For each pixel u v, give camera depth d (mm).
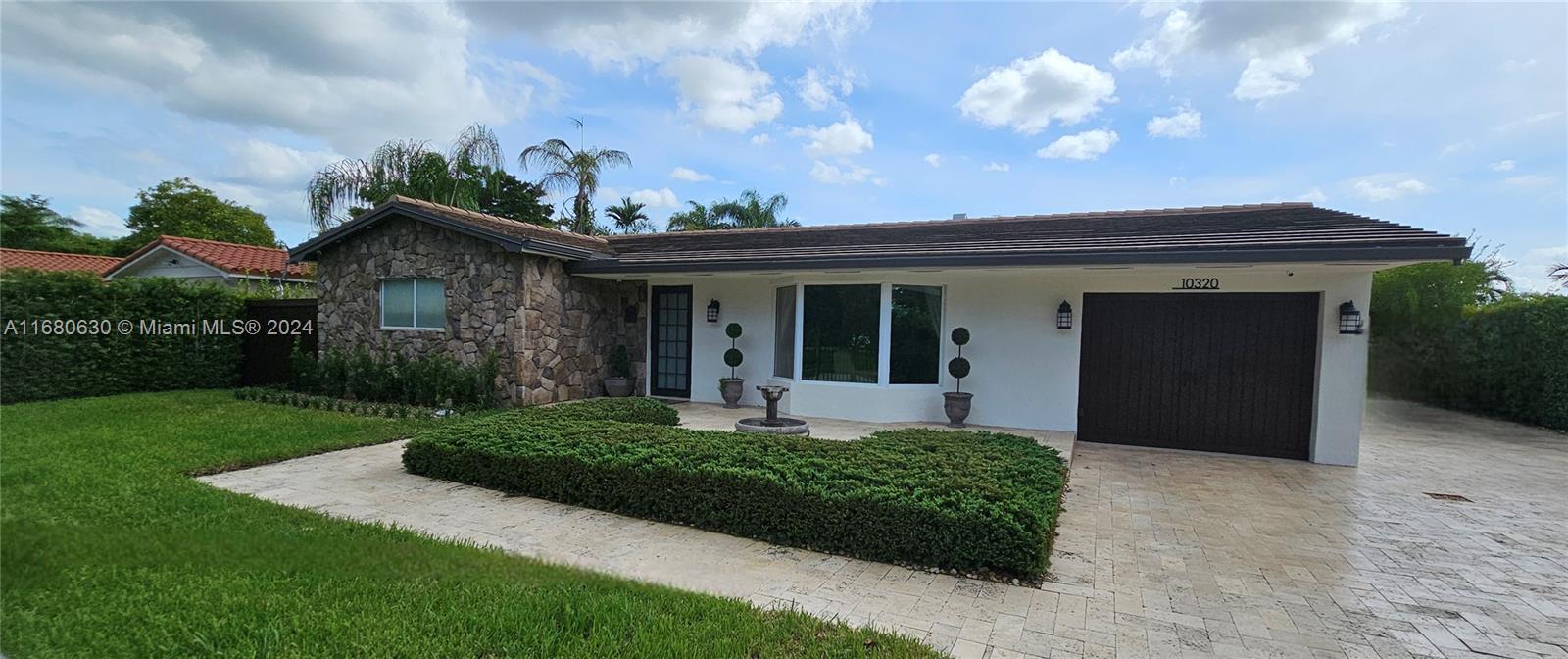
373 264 12023
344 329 12375
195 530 4461
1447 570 4516
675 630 3225
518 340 10719
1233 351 8844
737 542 4719
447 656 2930
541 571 4004
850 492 4500
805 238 12344
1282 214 9523
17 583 3592
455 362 10938
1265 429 8719
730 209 27703
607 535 4797
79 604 3381
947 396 9625
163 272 18906
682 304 12711
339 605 3430
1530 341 12242
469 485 6078
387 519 5016
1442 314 14398
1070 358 9523
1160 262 7484
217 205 32625
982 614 3609
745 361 11781
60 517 4598
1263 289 8617
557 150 23094
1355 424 8180
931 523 4254
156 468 6109
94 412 9492
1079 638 3340
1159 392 9211
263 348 13906
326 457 7168
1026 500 4344
